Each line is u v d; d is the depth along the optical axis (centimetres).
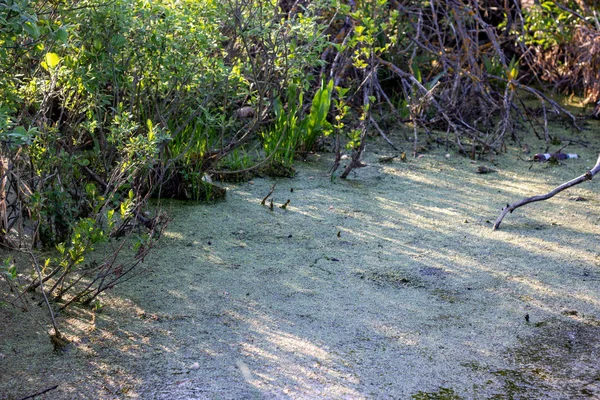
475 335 303
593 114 646
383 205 441
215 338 292
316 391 261
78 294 313
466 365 282
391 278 349
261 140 530
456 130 548
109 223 311
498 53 625
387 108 637
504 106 581
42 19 318
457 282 347
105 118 383
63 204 356
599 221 425
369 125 548
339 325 305
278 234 392
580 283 350
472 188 475
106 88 458
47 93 350
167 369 270
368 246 382
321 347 289
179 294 325
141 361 274
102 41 359
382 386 266
